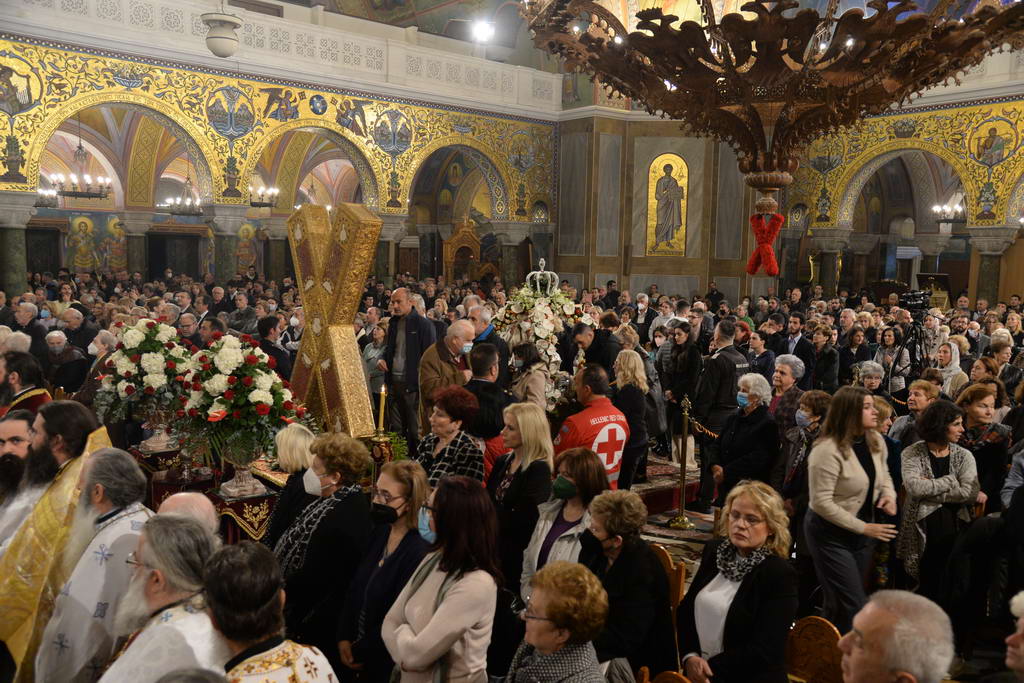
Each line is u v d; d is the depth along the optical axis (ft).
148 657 7.07
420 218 88.94
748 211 67.77
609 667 9.87
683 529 23.18
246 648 6.84
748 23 19.85
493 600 9.18
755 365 28.48
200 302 39.83
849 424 13.16
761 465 18.28
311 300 20.08
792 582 9.73
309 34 54.65
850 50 20.01
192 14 49.44
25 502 11.34
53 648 9.32
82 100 45.60
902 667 6.16
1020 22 19.45
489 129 65.26
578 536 11.30
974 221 57.16
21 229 44.78
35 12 43.42
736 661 9.58
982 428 16.76
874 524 13.24
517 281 69.51
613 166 68.74
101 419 16.90
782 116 22.57
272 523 12.78
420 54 60.49
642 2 23.52
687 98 23.48
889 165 83.35
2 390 16.30
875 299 71.82
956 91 57.26
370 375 29.50
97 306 38.50
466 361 21.25
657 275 70.08
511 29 71.41
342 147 58.54
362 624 10.35
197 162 51.70
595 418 16.30
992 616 15.57
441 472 14.08
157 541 7.66
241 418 15.31
